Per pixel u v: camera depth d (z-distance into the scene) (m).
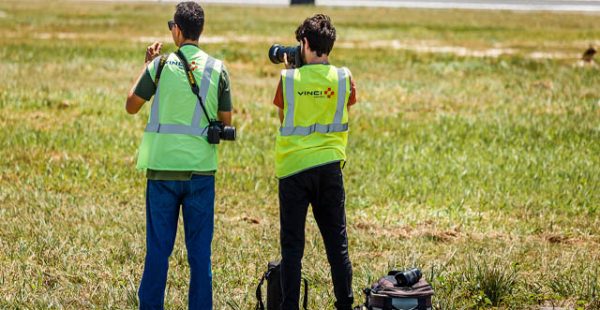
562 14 159.25
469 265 24.53
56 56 78.50
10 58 75.94
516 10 169.00
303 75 19.62
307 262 25.64
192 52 19.56
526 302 22.80
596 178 37.75
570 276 24.41
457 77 72.50
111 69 71.69
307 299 22.34
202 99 19.30
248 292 23.23
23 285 23.16
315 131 19.55
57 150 41.91
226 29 114.75
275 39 103.50
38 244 26.81
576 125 50.09
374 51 91.94
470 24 135.25
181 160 19.11
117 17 132.50
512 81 70.12
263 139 45.09
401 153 42.16
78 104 54.44
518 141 45.50
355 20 139.62
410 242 28.48
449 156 41.59
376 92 63.56
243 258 26.19
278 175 19.72
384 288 18.73
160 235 19.22
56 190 34.84
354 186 36.03
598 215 32.47
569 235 29.67
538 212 32.53
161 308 19.41
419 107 57.38
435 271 24.31
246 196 34.47
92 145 42.88
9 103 53.78
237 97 59.47
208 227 19.53
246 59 82.69
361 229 30.45
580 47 100.06
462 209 32.91
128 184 36.03
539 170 38.94
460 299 22.83
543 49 97.81
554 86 66.81
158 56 19.67
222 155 41.22
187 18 19.50
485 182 36.84
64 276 24.31
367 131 48.47
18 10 144.25
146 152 19.33
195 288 19.42
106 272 24.62
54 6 157.50
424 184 36.22
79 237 27.89
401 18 145.88
